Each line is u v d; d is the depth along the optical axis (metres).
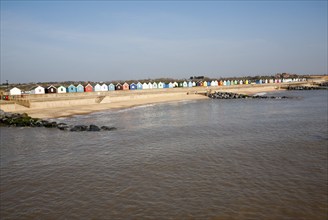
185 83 151.88
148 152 25.86
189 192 16.62
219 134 33.81
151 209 14.62
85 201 15.73
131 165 22.00
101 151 26.75
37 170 21.34
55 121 47.53
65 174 20.28
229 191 16.66
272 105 71.56
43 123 42.84
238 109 63.72
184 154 24.78
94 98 81.75
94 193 16.80
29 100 67.44
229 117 49.78
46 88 92.31
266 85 176.25
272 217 13.66
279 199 15.53
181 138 31.95
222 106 72.38
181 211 14.37
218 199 15.64
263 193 16.31
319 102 77.00
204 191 16.72
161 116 53.47
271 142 28.73
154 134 34.84
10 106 61.44
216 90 137.75
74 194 16.72
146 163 22.42
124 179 18.98
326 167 20.62
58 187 17.86
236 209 14.47
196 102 87.69
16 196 16.61
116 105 76.25
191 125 41.50
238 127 38.53
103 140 31.86
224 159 23.05
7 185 18.36
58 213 14.43
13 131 38.81
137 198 15.97
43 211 14.67
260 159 22.88
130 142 30.45
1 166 22.50
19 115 50.72
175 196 16.11
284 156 23.59
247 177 18.86
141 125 42.41
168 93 110.81
